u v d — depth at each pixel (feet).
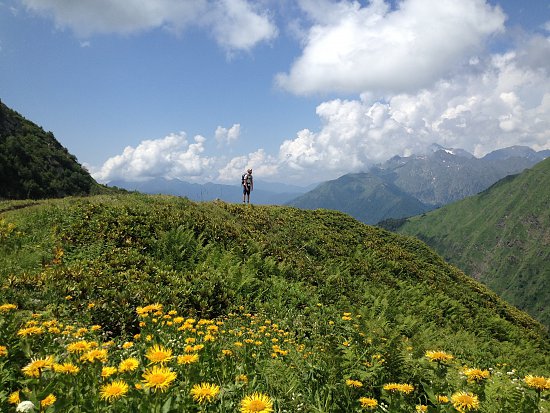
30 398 8.35
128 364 9.52
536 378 11.21
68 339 16.97
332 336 27.99
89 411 8.64
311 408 12.17
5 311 15.69
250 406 8.26
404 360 15.05
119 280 35.78
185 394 9.46
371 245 91.50
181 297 36.73
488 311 83.25
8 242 44.39
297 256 66.69
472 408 9.74
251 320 33.99
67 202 62.59
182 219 59.67
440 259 106.83
